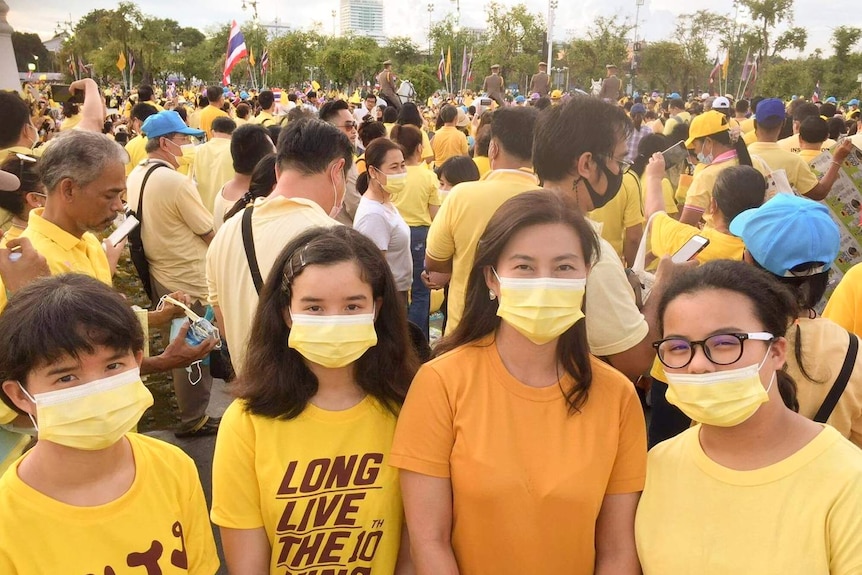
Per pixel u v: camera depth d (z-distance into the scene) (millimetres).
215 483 1917
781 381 1926
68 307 1556
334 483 1893
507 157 3146
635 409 1886
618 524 1852
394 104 16406
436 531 1808
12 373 1566
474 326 1917
